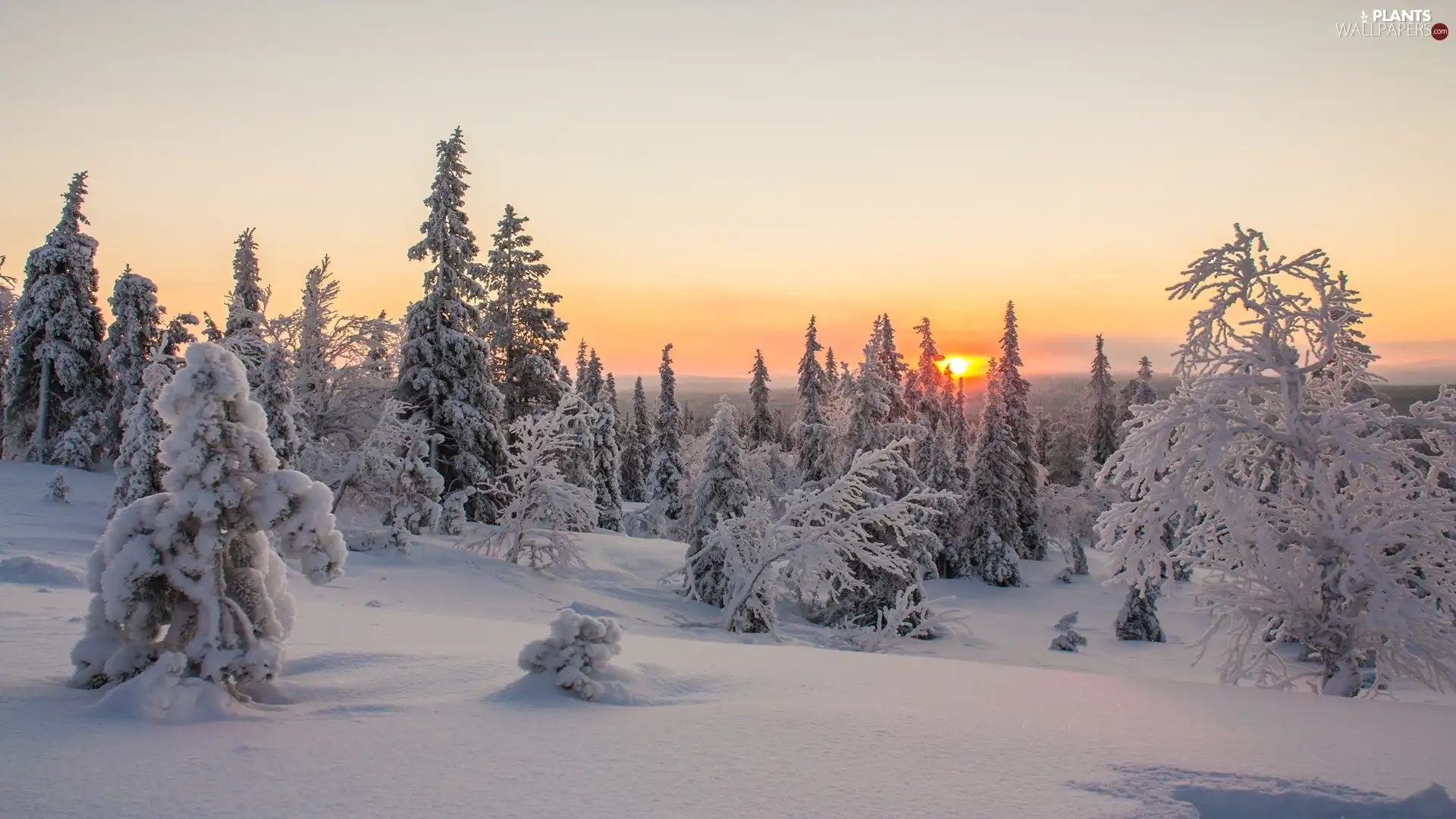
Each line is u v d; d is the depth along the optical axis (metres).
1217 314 12.57
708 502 25.98
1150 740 5.36
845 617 25.92
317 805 3.90
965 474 51.22
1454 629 10.69
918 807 4.08
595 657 6.40
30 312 41.81
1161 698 6.80
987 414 46.62
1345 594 11.20
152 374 26.47
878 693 6.66
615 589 25.97
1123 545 12.47
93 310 42.72
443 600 19.83
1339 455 11.80
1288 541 11.84
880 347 48.88
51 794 3.88
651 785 4.31
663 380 58.25
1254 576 12.01
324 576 6.30
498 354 43.50
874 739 5.21
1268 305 12.41
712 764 4.68
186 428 5.96
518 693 6.16
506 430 36.47
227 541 6.07
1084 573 49.12
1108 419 69.75
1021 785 4.44
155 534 5.85
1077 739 5.35
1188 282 12.78
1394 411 12.40
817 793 4.24
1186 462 12.04
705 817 3.88
